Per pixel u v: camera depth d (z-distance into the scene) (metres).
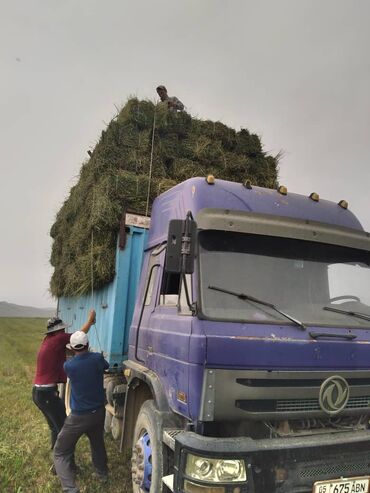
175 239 3.40
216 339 3.16
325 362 3.41
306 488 3.12
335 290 4.00
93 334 6.44
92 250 5.87
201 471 2.96
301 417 3.33
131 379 4.64
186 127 6.37
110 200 5.61
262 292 3.67
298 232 3.97
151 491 3.66
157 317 4.24
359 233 4.32
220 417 3.10
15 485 4.89
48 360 5.69
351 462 3.28
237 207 4.09
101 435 5.05
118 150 5.89
